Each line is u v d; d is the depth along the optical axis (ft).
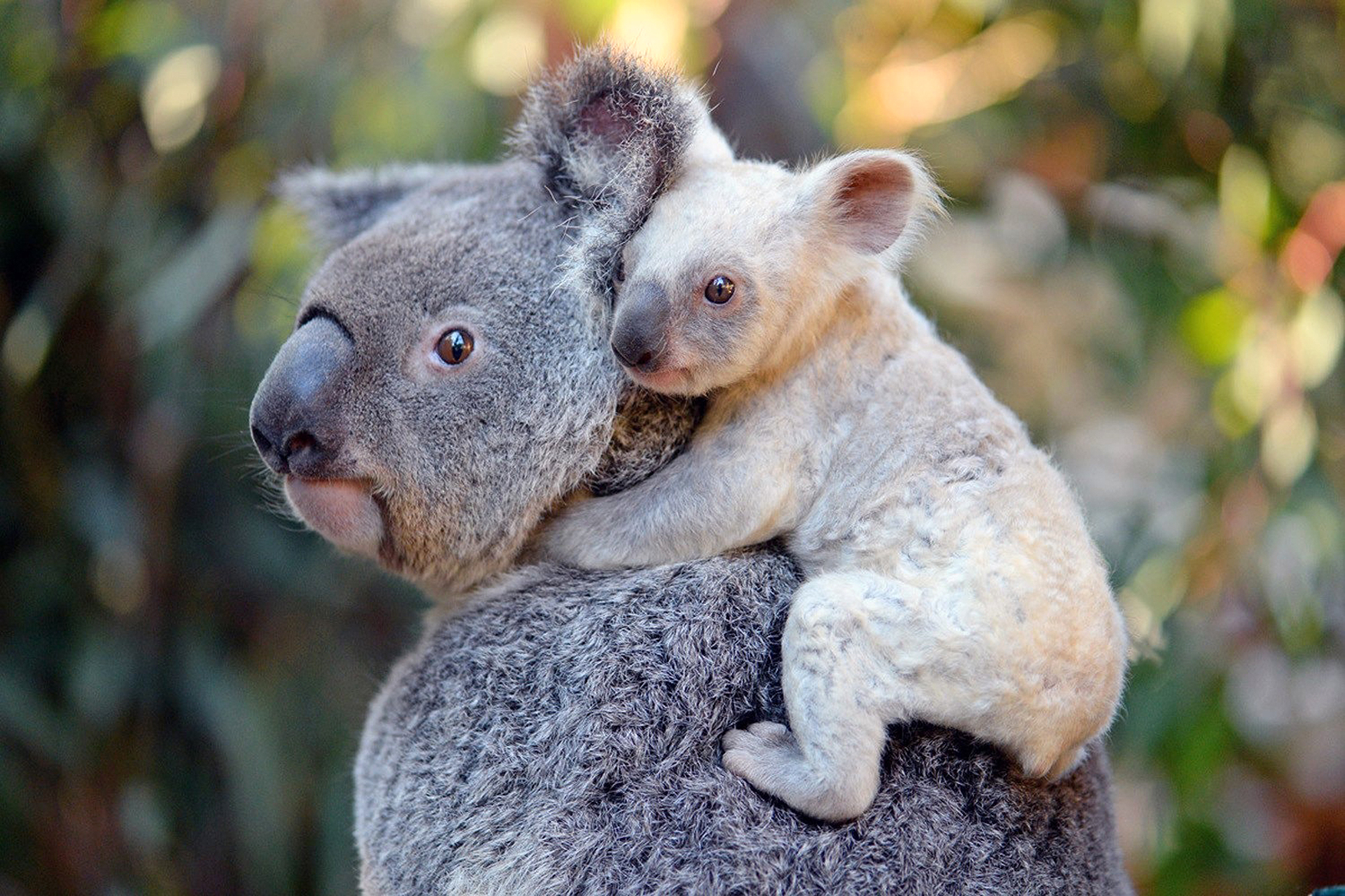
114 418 16.60
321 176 10.01
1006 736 7.32
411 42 14.84
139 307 14.92
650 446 8.27
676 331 7.66
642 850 7.50
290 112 15.29
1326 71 15.25
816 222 8.02
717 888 7.34
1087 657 7.41
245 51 15.20
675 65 8.63
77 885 16.15
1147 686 13.92
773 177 8.23
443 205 8.52
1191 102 15.03
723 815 7.43
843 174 7.98
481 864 7.84
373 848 8.53
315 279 8.40
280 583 16.84
